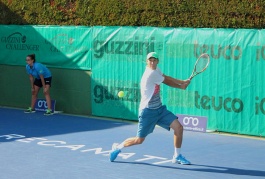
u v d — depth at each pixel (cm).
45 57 2397
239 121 1830
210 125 1900
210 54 1878
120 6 2134
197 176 1277
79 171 1329
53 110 2348
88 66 2252
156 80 1324
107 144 1672
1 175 1291
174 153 1448
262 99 1773
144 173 1307
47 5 2386
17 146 1639
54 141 1719
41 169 1351
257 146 1642
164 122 1364
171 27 2000
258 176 1280
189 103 1945
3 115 2306
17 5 2502
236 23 1838
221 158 1474
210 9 1895
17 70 2528
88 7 2247
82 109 2302
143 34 2056
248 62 1794
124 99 2145
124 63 2127
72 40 2292
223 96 1859
